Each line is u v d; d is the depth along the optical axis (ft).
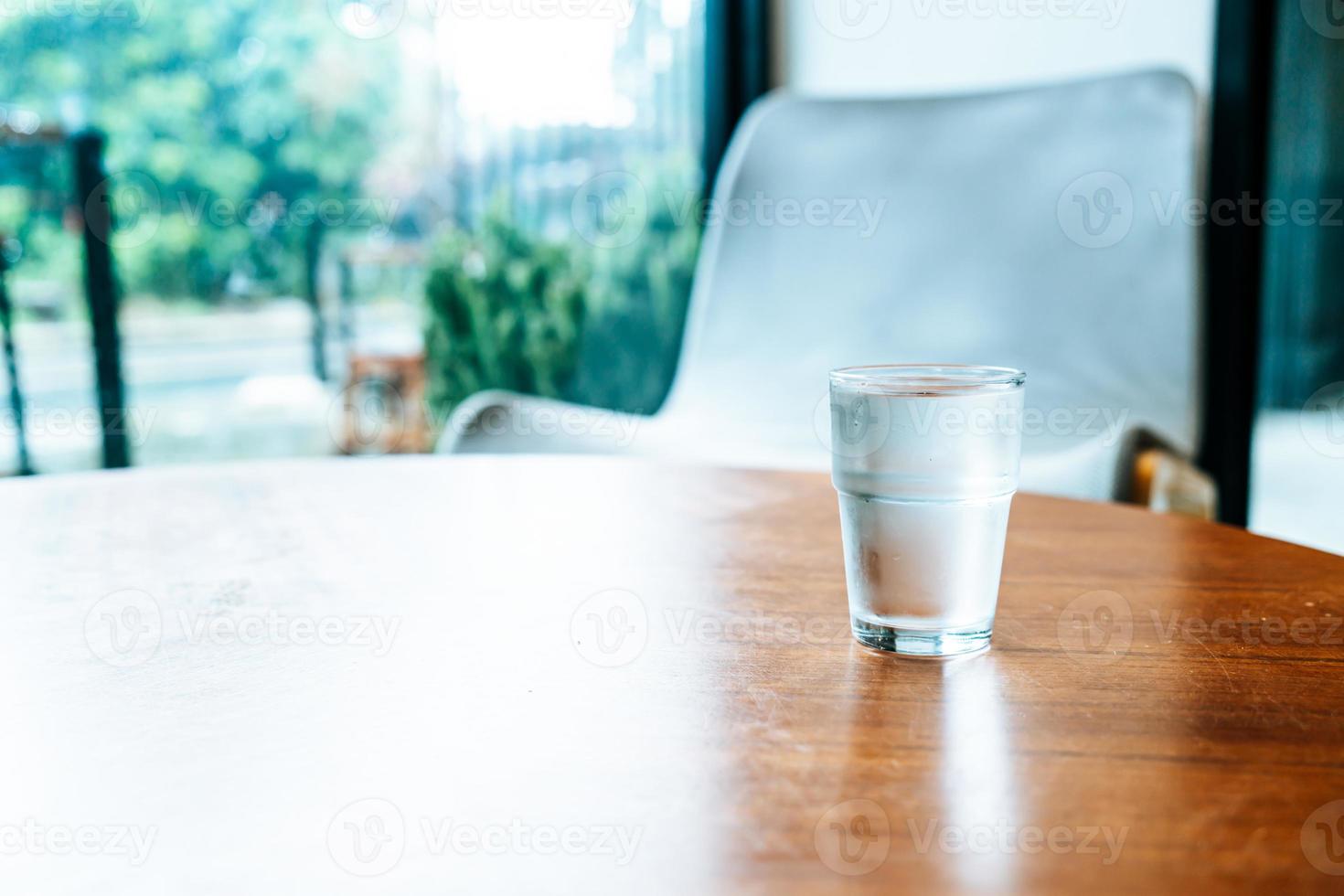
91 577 3.24
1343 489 7.70
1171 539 3.44
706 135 11.03
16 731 2.61
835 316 7.82
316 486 4.00
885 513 2.80
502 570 3.25
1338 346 7.67
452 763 2.52
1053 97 7.38
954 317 7.47
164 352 11.50
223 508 3.76
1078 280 7.02
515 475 4.14
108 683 2.76
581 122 10.87
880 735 2.58
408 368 11.75
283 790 2.47
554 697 2.70
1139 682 2.72
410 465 4.34
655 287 11.02
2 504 3.83
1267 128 7.25
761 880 2.30
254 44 11.53
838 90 10.37
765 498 3.83
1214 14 7.27
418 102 11.23
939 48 9.39
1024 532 3.51
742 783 2.47
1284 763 2.50
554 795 2.45
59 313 10.93
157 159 11.41
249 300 11.80
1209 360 7.47
